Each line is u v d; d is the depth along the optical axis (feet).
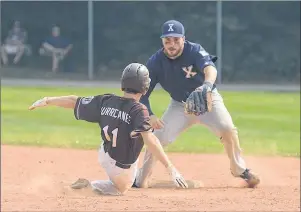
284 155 119.24
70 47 286.46
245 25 274.77
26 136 138.31
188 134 145.59
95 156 113.70
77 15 286.46
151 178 92.79
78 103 65.31
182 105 85.15
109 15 284.41
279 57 274.36
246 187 85.71
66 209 65.57
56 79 282.56
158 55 82.33
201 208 67.21
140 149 65.36
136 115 62.95
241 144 130.72
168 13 279.90
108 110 64.03
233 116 173.47
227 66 274.16
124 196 71.72
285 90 246.68
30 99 205.05
